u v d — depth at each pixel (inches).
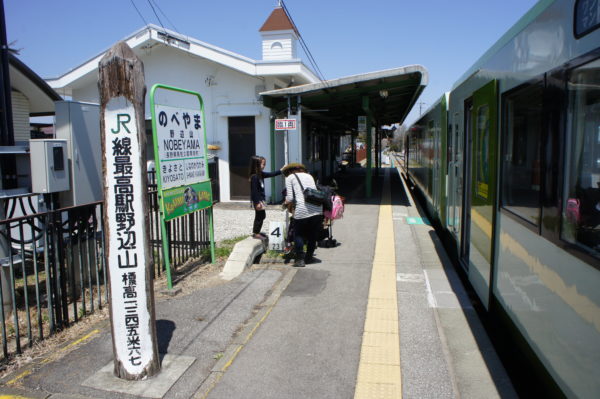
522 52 147.0
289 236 288.0
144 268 137.6
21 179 285.9
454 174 287.7
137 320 138.7
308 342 167.5
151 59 569.0
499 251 169.6
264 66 512.4
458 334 177.3
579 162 103.1
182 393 134.3
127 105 131.8
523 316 139.0
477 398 134.2
